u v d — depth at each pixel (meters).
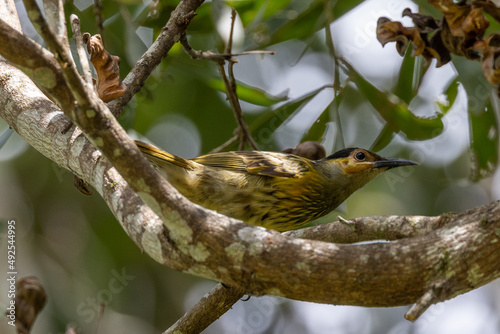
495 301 15.23
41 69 5.73
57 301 14.90
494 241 5.82
